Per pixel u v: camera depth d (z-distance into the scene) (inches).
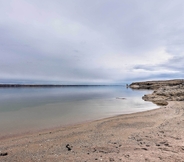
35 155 232.1
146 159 189.6
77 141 302.0
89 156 213.5
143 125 434.9
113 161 189.6
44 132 393.1
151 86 4768.7
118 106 951.6
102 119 553.0
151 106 944.3
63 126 463.2
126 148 240.5
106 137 322.7
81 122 517.3
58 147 268.1
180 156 193.5
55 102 1198.3
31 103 1139.9
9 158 222.7
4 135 374.3
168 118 521.3
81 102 1187.3
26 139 328.5
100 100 1341.0
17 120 556.1
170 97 1177.4
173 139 275.4
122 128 406.0
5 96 1916.8
